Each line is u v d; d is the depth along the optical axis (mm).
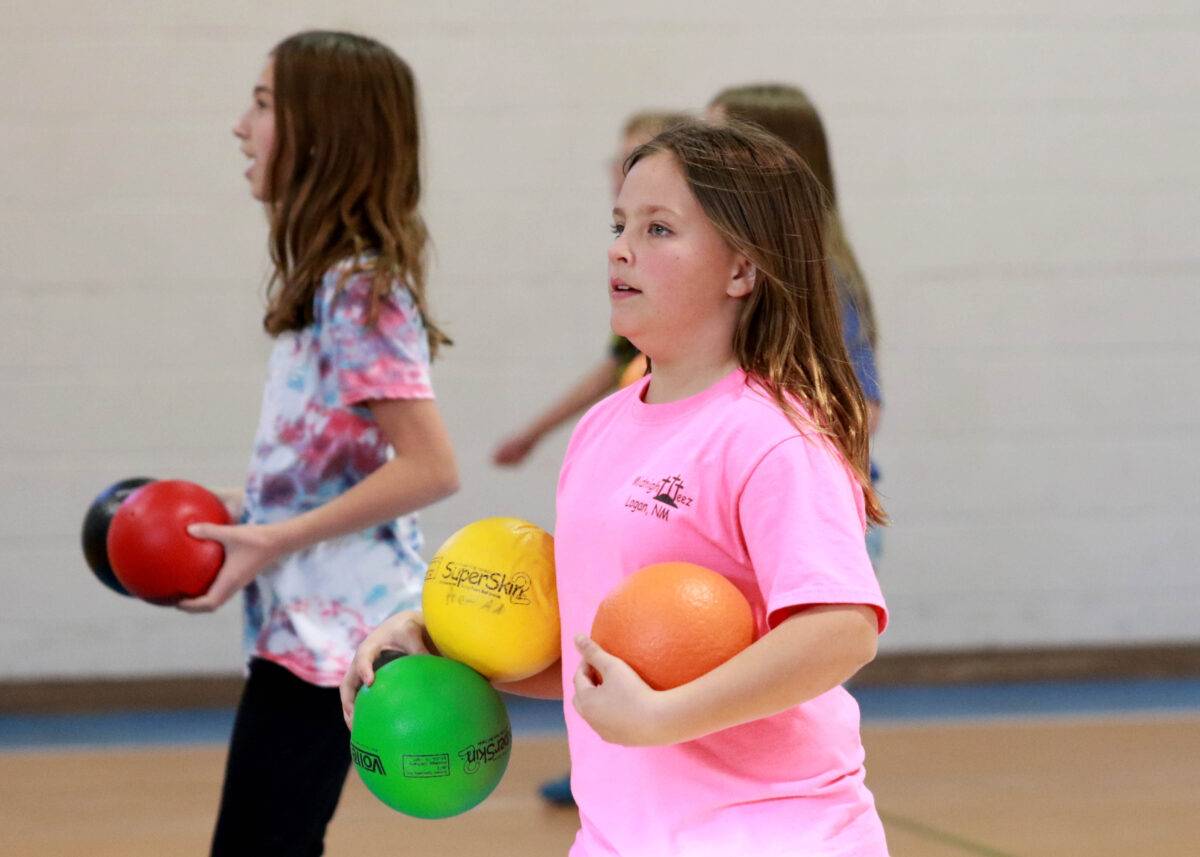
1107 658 10195
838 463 2865
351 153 4371
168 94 9531
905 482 10094
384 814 7363
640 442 3066
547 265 9859
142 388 9625
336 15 9617
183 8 9508
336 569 4246
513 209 9828
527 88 9773
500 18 9727
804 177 3156
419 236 4562
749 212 3016
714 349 3068
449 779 3213
